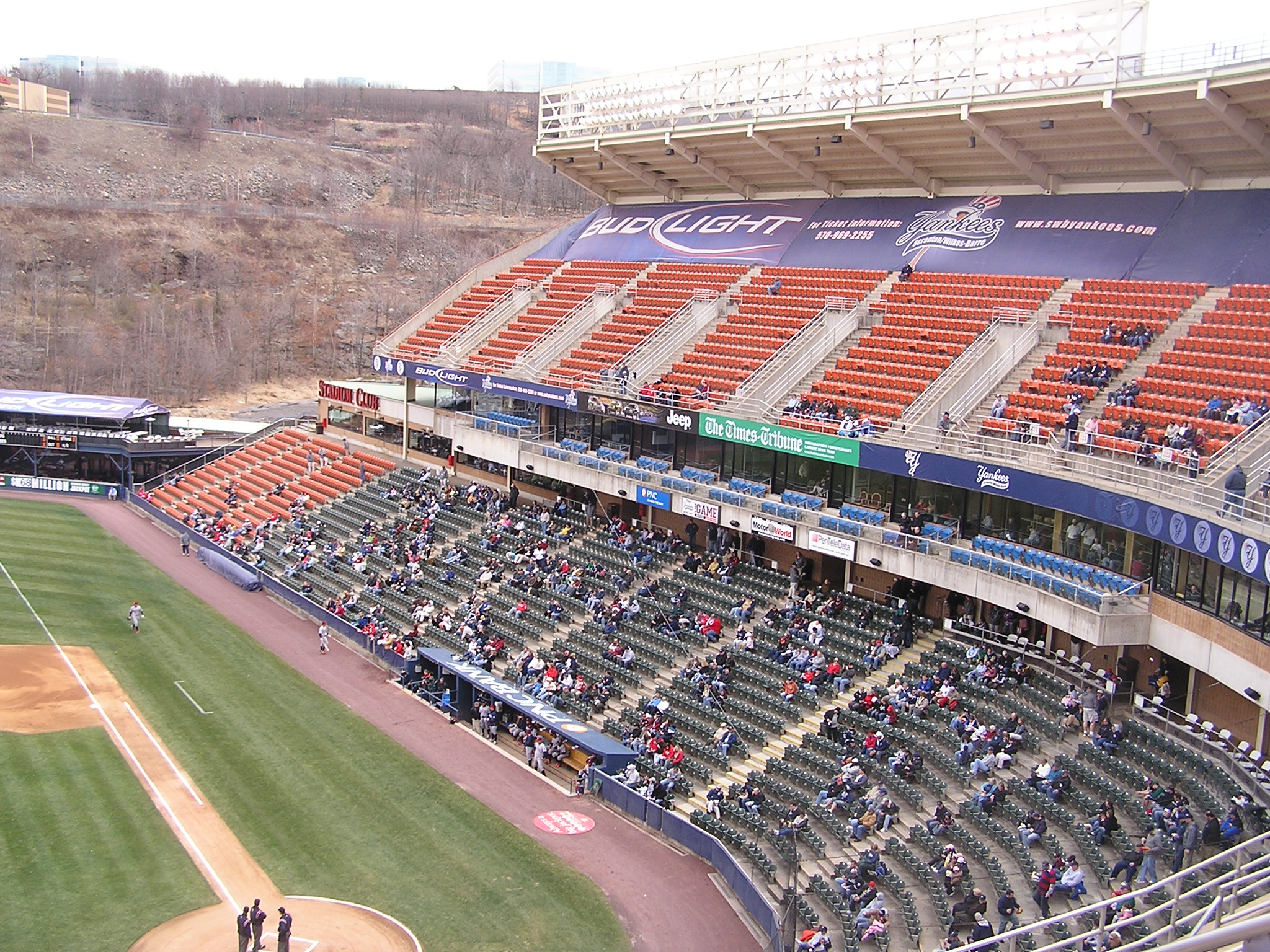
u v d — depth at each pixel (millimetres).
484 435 64500
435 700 47125
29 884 31344
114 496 81188
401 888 32531
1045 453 39406
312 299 137125
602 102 71000
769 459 50531
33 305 117875
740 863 33844
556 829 36656
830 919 30156
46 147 154375
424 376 69688
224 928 29844
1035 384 43062
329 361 129125
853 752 36594
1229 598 30312
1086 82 47406
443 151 190625
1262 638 28641
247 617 57719
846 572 46688
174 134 166125
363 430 79438
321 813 36969
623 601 49812
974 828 32281
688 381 55312
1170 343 42125
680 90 66062
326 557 61812
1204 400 37844
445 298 77625
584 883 33250
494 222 164750
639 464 56062
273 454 80938
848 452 44219
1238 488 31453
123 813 36031
